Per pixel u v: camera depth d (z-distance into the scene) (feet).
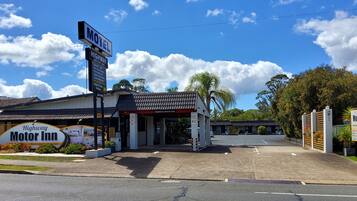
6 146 86.99
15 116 99.71
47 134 86.38
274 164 63.87
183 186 43.32
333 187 43.70
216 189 40.96
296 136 142.10
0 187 41.70
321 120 86.94
